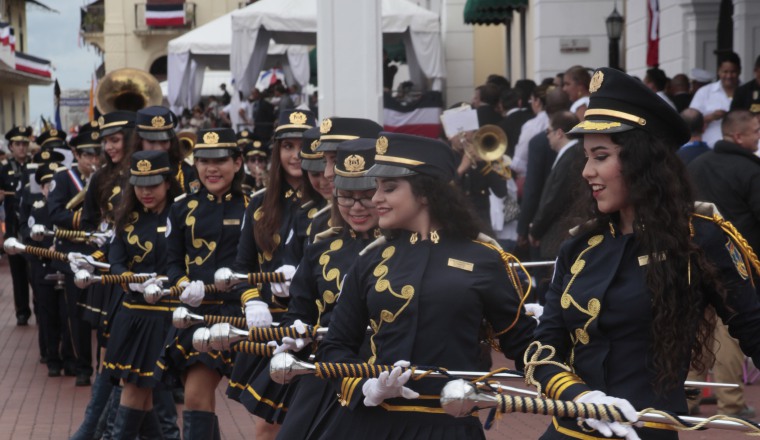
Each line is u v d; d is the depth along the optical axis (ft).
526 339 16.78
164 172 28.78
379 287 16.81
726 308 14.61
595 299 14.58
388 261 17.03
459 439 16.48
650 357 14.43
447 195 16.83
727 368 32.12
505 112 53.67
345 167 19.27
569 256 15.25
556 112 37.63
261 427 23.70
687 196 14.61
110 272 30.58
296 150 24.13
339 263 20.10
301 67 105.60
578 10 78.89
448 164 17.01
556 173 36.50
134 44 209.77
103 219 33.68
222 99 124.98
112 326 28.60
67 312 41.68
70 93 120.57
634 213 14.55
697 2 59.16
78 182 39.83
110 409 29.32
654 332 14.24
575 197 15.87
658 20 65.31
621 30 74.43
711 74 55.57
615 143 14.49
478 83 112.78
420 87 86.33
